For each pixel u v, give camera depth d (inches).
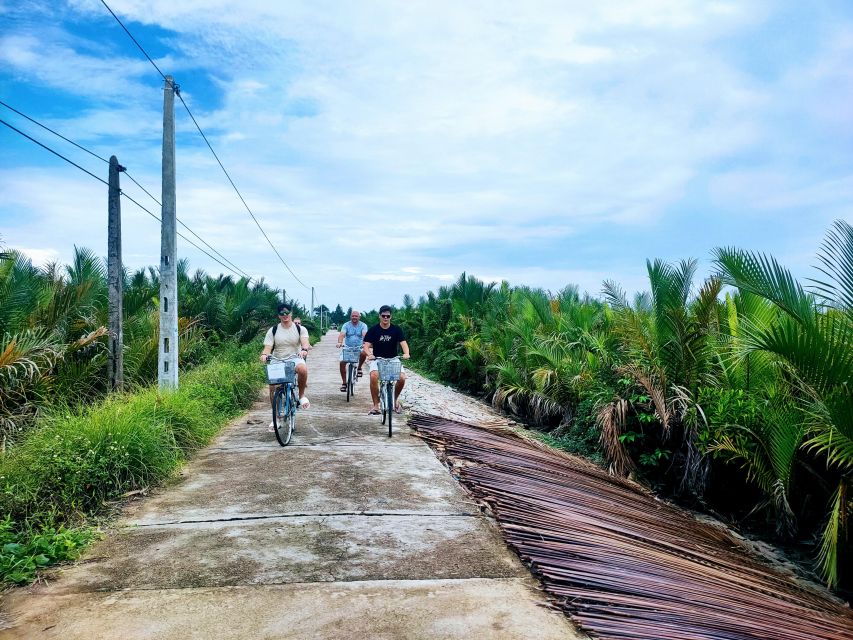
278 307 301.4
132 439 224.2
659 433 331.6
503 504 199.6
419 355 984.3
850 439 209.9
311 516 189.3
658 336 339.0
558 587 140.1
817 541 249.4
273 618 124.8
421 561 155.9
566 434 418.0
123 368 399.2
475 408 531.2
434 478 238.1
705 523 276.4
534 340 513.3
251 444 295.4
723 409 278.4
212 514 190.5
